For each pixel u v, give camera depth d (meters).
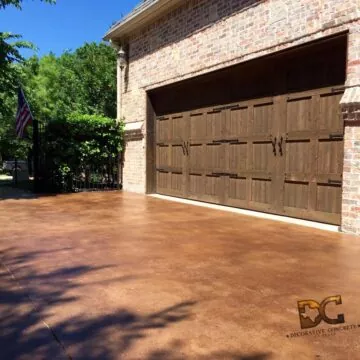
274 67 6.84
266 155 7.11
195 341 2.33
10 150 19.56
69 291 3.14
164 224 6.05
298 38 6.07
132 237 5.10
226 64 7.51
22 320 2.61
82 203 8.49
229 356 2.16
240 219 6.54
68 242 4.80
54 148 10.91
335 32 5.51
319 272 3.66
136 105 10.77
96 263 3.91
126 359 2.13
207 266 3.84
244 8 7.07
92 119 11.09
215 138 8.33
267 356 2.16
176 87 9.45
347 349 2.23
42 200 9.01
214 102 8.32
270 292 3.13
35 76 26.02
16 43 12.41
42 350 2.22
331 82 5.89
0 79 11.22
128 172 11.28
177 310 2.78
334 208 5.94
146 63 10.20
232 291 3.16
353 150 5.30
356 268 3.78
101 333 2.43
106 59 16.88
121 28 10.59
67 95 18.52
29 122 11.13
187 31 8.59
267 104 7.04
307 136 6.30
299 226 5.92
